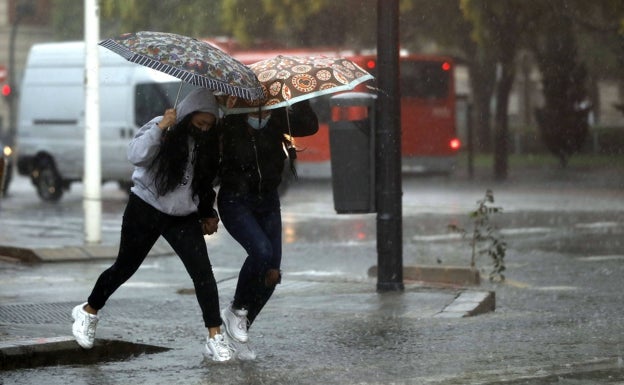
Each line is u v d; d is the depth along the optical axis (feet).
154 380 51.13
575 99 267.59
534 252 116.26
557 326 67.21
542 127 271.28
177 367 54.44
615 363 54.39
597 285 91.45
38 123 201.98
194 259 54.39
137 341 60.18
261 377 51.78
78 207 183.93
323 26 219.20
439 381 50.37
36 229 142.41
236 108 54.34
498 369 53.16
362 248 122.83
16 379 51.24
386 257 80.48
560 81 265.54
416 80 226.58
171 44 52.26
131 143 52.90
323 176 217.56
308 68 54.95
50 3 405.18
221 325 57.11
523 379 50.60
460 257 113.09
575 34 242.37
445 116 228.43
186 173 53.11
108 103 193.36
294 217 161.89
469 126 258.57
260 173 54.80
